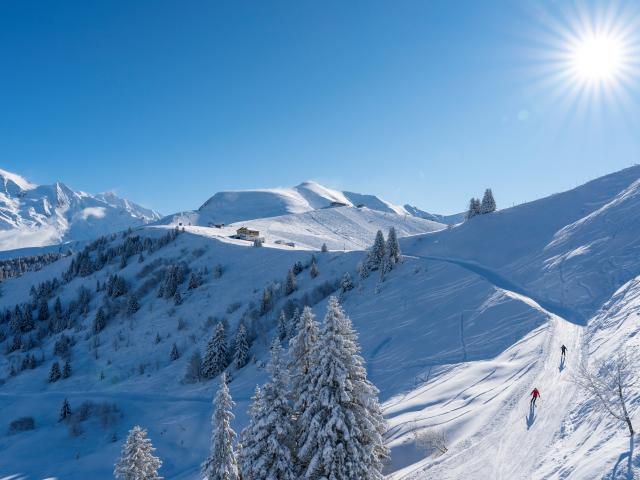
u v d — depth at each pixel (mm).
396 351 53062
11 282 159625
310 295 88875
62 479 44719
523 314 46969
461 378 36062
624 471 13672
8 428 61688
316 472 17578
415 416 30406
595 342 32250
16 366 93062
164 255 140125
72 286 137375
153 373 79688
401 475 22312
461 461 20875
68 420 60719
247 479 17781
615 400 19062
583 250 58688
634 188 70375
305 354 20047
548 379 28250
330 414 17797
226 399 20812
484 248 87250
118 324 106188
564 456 17672
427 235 112312
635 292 38781
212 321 92938
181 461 46969
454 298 62906
